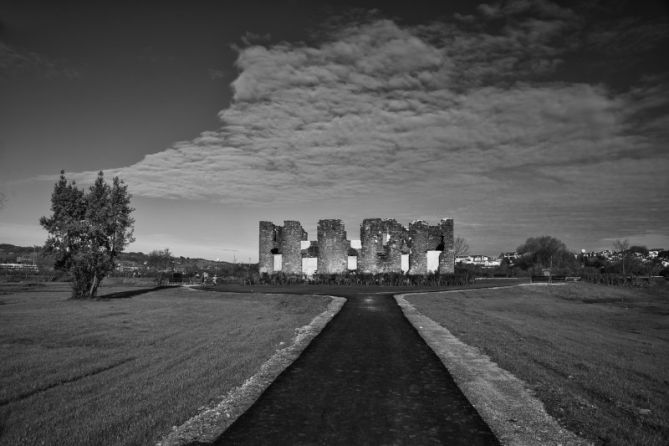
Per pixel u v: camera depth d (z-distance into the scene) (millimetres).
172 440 8930
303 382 12773
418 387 12383
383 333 20172
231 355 15984
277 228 59219
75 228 38625
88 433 9148
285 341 18422
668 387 14461
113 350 17391
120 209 40500
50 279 70125
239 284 51562
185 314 28406
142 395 11578
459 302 35969
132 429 9352
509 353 16672
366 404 11047
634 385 13883
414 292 40719
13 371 14164
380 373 13727
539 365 15398
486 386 12523
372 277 49625
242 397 11461
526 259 128250
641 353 21422
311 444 8812
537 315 36562
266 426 9656
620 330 32344
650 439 9305
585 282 67438
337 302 31312
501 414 10445
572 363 16359
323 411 10562
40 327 22922
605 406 11453
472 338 19266
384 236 57375
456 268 66938
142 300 38219
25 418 10047
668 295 59969
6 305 34250
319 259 55344
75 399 11375
